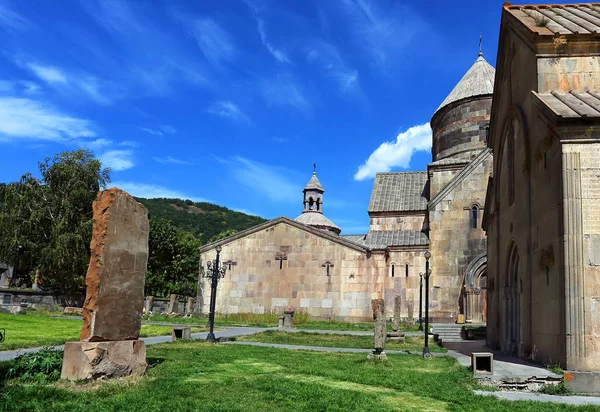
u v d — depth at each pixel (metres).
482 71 36.97
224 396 8.80
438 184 35.34
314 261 37.28
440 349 19.45
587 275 11.29
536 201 13.77
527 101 14.91
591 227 11.44
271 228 38.84
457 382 11.33
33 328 21.67
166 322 33.75
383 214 38.44
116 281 10.35
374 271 35.53
